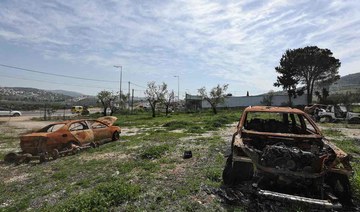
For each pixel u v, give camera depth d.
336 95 65.31
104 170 8.09
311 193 5.26
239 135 5.98
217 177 6.43
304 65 59.91
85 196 5.25
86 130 12.45
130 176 7.04
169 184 6.18
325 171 4.88
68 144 11.42
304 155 4.99
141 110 64.44
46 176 8.00
